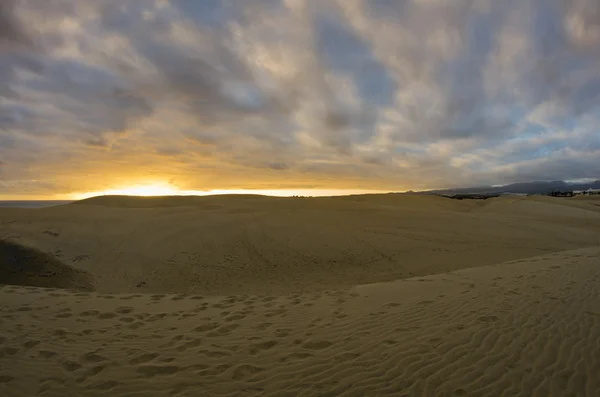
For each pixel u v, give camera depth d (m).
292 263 15.45
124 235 18.47
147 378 4.11
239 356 4.68
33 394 3.74
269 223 21.80
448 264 15.79
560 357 4.52
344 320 6.04
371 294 7.80
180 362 4.51
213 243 17.84
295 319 6.17
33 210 23.66
